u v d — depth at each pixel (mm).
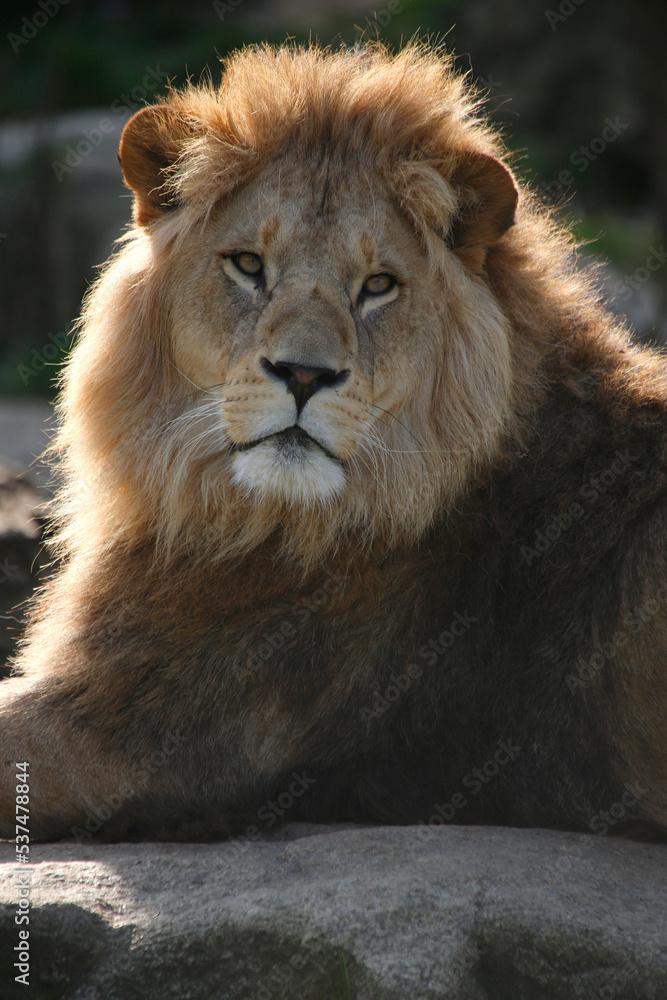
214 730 7355
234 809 7410
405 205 7348
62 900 5996
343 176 7305
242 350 7207
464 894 6008
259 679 7352
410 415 7512
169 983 5812
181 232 7426
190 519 7637
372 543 7383
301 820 7621
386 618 7430
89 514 8148
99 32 43812
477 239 7680
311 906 5871
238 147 7309
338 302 7129
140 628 7555
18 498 12992
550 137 38969
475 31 40156
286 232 7172
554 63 39062
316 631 7422
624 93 38312
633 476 7375
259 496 7336
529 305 7789
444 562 7461
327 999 5668
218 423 7371
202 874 6410
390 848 6590
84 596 7922
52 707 7402
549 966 5855
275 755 7379
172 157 7734
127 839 7406
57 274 32188
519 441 7473
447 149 7648
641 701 7098
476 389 7418
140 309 7656
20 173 32812
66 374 8211
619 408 7535
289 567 7523
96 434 7777
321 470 7160
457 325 7520
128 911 6023
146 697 7367
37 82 38844
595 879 6387
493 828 7055
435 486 7402
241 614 7508
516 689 7461
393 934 5754
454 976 5656
